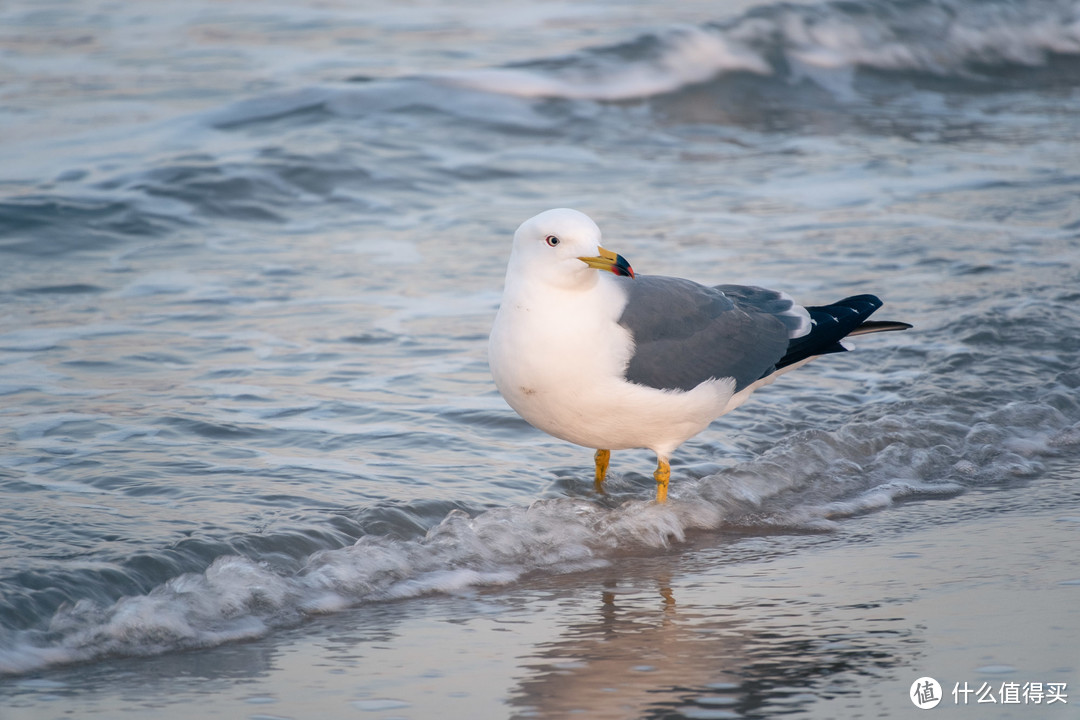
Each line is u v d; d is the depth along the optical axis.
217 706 6.51
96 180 18.73
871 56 29.22
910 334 13.52
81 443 10.14
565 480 10.08
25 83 25.34
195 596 7.64
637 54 27.25
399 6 33.72
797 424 11.48
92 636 7.18
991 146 22.72
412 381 12.02
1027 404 11.97
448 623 7.70
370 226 17.70
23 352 12.41
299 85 24.56
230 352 12.64
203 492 9.23
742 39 28.45
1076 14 32.03
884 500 10.16
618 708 6.53
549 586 8.37
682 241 16.66
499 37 30.22
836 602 7.98
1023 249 16.31
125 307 13.99
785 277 15.05
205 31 30.38
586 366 8.88
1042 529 9.38
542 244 8.73
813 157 21.95
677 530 9.37
